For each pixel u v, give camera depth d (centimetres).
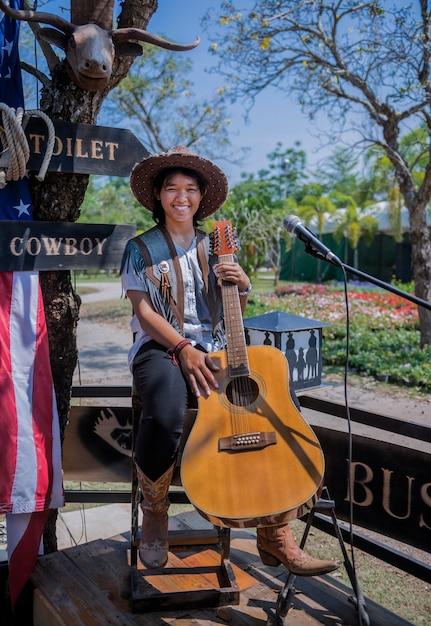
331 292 2039
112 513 438
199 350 235
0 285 256
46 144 261
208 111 1736
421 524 251
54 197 275
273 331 304
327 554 381
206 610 232
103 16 260
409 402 746
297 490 194
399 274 2517
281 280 3005
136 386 236
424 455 249
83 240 274
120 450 316
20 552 259
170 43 262
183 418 222
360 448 270
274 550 222
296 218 248
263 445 205
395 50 926
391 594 331
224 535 248
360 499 271
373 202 2508
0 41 254
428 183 984
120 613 228
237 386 222
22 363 259
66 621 223
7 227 254
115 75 280
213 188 260
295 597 242
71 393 312
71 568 260
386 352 983
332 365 963
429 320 1005
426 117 954
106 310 1725
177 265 240
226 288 233
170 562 266
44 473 259
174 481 270
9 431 253
